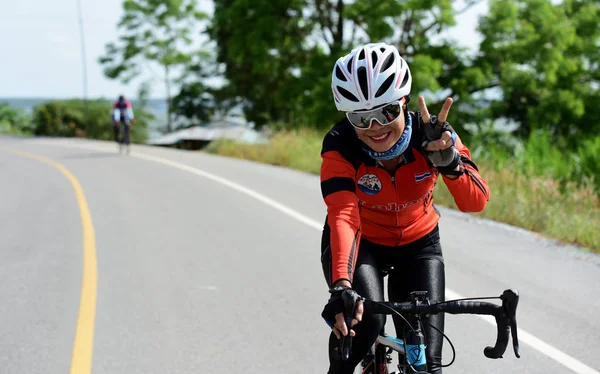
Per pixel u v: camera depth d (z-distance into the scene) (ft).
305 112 122.31
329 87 109.91
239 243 29.73
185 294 22.48
